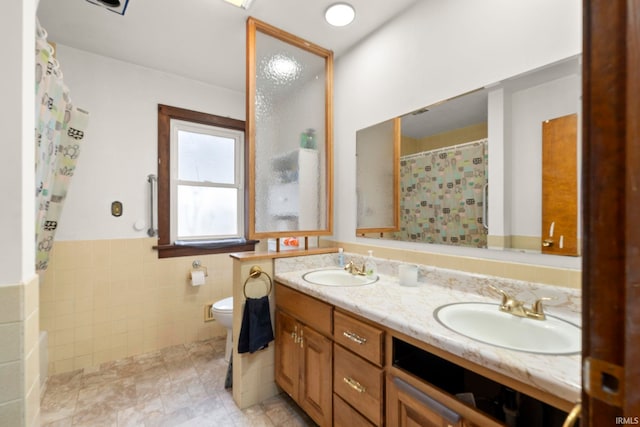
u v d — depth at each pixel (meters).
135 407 1.70
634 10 0.31
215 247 2.67
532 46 1.17
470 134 1.38
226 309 2.11
